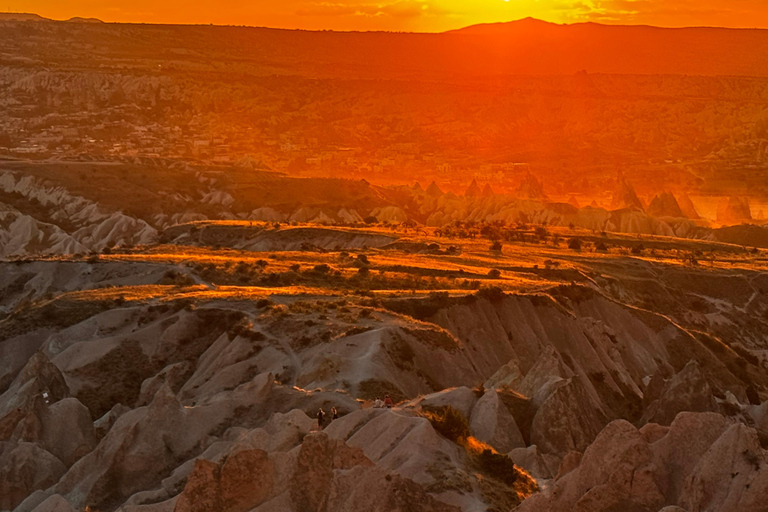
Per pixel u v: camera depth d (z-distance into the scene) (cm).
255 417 8831
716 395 12688
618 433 5850
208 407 8794
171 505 6831
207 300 14262
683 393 10381
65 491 7938
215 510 5975
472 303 14362
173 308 13988
